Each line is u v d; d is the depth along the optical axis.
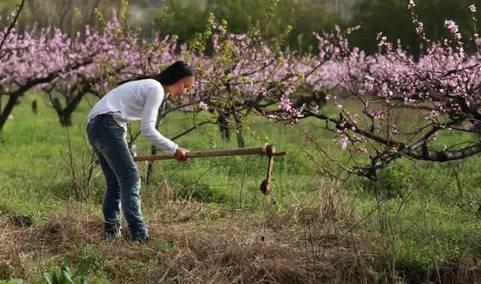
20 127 21.66
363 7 30.58
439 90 8.41
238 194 10.37
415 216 8.60
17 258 6.78
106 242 7.48
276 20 28.72
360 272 6.80
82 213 8.42
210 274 6.74
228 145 15.84
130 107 7.34
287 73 12.80
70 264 7.04
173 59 16.94
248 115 11.41
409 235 7.76
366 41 29.70
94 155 10.31
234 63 11.59
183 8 29.88
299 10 32.66
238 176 12.46
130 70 15.85
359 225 8.08
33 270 6.74
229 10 29.52
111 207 7.72
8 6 13.94
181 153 7.38
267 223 8.53
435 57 8.68
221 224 8.61
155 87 7.31
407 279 6.89
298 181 11.77
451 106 8.31
